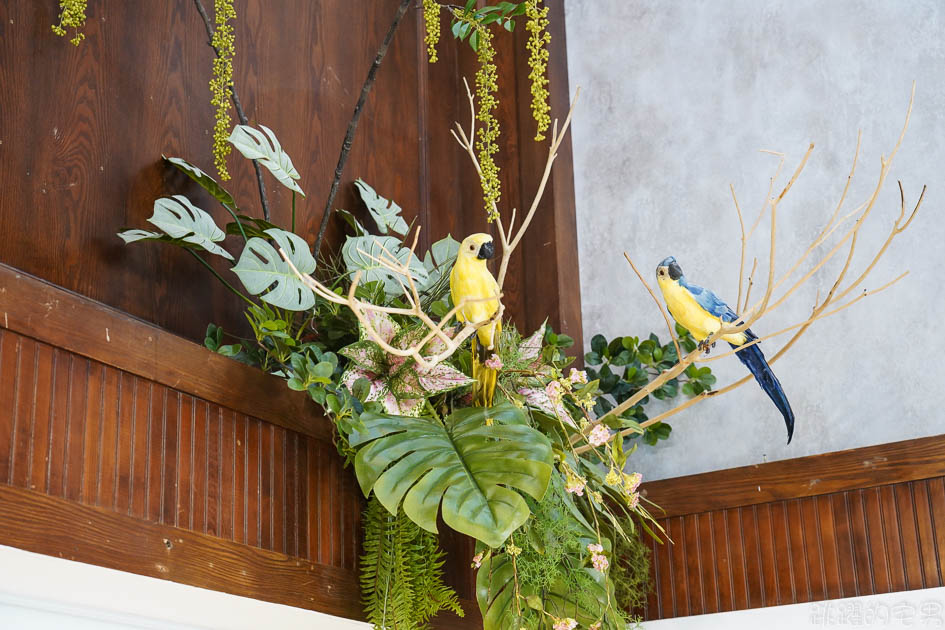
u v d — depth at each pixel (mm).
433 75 3373
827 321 2855
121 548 1831
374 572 2242
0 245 2102
